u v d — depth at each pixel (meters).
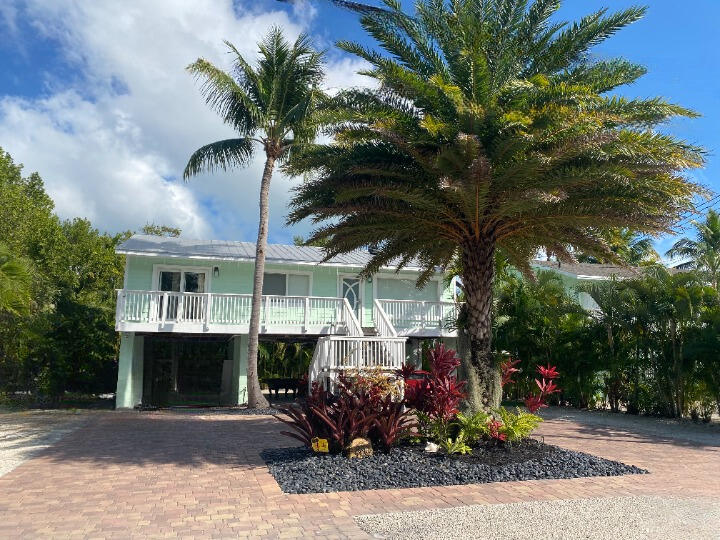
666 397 16.53
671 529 5.38
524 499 6.57
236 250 21.08
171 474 7.93
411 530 5.35
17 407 18.94
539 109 9.48
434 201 9.79
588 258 33.97
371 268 13.24
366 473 7.68
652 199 9.88
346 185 10.30
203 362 24.25
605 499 6.53
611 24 10.50
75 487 7.12
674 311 15.93
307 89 18.17
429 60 10.83
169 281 19.88
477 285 10.63
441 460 8.42
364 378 9.70
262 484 7.29
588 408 19.30
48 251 26.75
